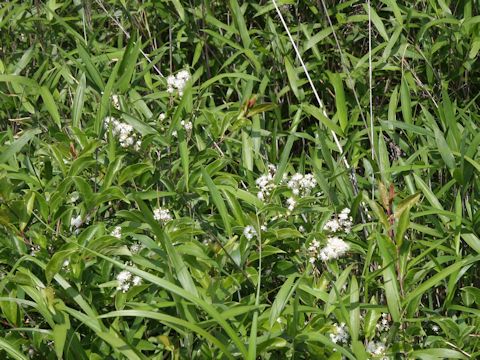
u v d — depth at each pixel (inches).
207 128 83.8
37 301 67.0
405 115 81.4
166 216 74.2
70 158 76.7
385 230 70.2
